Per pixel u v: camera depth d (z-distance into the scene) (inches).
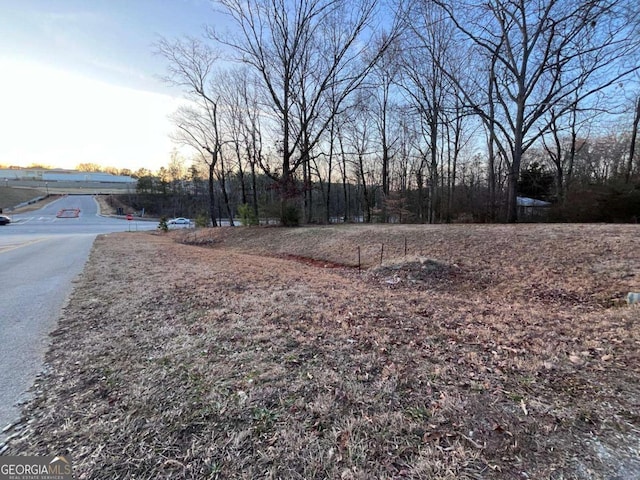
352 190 1408.7
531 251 276.7
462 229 378.9
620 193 454.3
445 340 116.5
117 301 167.5
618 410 73.2
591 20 426.0
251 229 632.4
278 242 512.4
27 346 112.1
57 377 90.6
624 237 265.7
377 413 72.9
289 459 59.8
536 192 824.9
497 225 398.0
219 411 73.7
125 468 57.7
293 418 71.4
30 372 93.7
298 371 92.6
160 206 1974.7
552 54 474.0
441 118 717.9
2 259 337.7
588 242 268.5
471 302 180.2
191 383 86.0
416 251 338.6
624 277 203.2
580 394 80.0
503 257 279.1
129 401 77.9
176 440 64.7
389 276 267.1
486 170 967.6
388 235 407.2
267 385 84.7
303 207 786.8
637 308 149.3
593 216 472.1
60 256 360.5
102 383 86.7
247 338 117.0
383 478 55.4
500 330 128.0
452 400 77.5
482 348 109.4
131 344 112.7
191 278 225.0
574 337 119.9
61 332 125.4
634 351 104.6
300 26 556.4
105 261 311.4
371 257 355.3
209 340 115.3
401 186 1050.1
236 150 925.2
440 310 156.8
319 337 118.3
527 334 123.3
